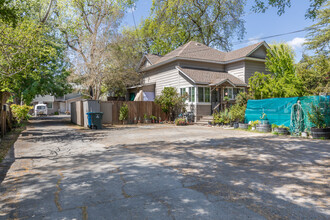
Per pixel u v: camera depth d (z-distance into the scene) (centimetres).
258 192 383
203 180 448
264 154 673
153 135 1152
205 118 1755
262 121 1248
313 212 309
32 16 1675
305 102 1062
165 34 3161
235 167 541
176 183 432
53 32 2442
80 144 905
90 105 1587
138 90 2591
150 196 370
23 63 988
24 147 843
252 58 2089
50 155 704
